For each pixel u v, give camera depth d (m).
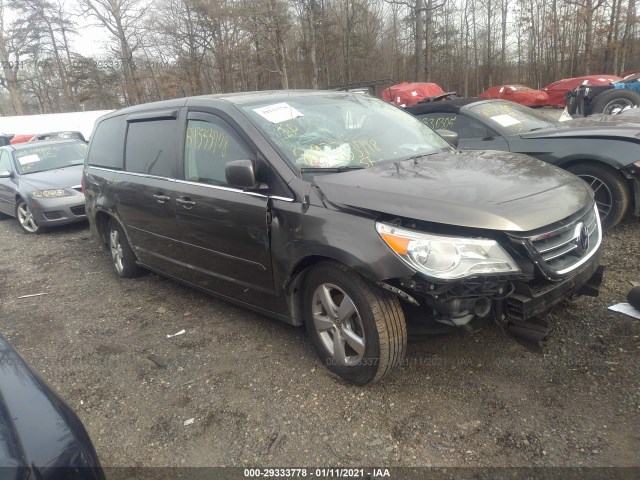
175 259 4.32
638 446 2.33
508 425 2.56
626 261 4.38
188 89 34.03
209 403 3.03
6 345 2.24
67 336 4.20
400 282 2.55
